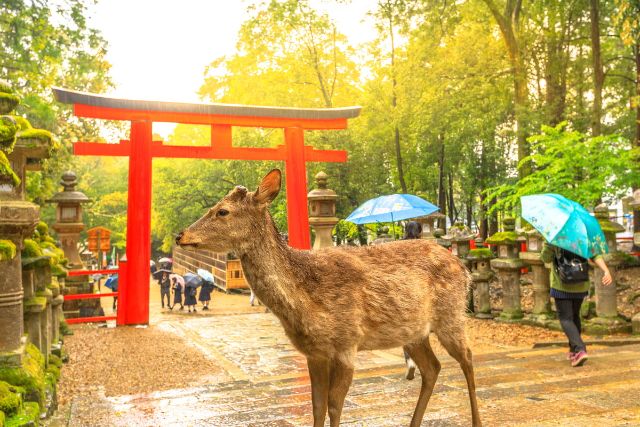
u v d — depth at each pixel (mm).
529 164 18906
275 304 3531
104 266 31781
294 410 4887
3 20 16703
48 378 5176
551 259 6621
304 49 25281
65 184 13250
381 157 24453
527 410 4422
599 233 6516
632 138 22750
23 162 4758
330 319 3549
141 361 7910
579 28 21906
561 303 6453
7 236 4066
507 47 20266
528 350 7707
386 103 22266
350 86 27344
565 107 20547
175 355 8297
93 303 14617
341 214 23906
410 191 25703
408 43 23328
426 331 4016
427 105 20531
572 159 12680
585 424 3963
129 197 11391
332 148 23109
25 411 3818
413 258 4051
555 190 13195
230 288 25312
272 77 26656
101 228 28750
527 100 19984
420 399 4145
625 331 9102
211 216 3531
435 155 24844
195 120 11906
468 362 4141
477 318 11898
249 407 5098
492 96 21188
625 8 13477
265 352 8578
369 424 4301
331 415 3582
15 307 4207
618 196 17844
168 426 4543
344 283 3652
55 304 7469
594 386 5133
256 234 3541
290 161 12836
